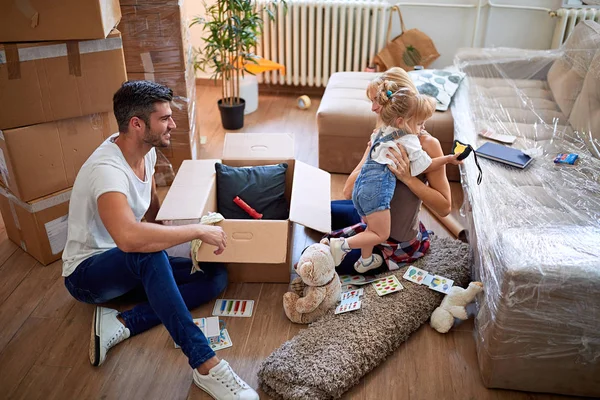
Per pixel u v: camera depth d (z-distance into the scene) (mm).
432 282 2133
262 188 2463
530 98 3092
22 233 2414
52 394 1819
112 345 1951
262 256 2068
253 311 2156
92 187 1839
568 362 1729
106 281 1926
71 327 2092
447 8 3963
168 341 2020
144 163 2084
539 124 2824
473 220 2244
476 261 2154
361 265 2164
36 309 2176
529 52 3424
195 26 4105
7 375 1888
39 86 2092
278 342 2016
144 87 1840
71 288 2006
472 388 1851
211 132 3617
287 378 1779
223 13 3396
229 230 2107
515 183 2318
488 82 3316
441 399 1810
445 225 2646
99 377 1879
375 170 1984
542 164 2457
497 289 1710
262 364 1838
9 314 2148
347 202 2555
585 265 1604
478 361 1931
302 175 2402
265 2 3779
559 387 1799
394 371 1908
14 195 2293
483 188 2264
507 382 1817
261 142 2654
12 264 2414
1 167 2258
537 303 1635
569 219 2008
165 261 1852
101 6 2064
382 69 4035
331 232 2297
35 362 1939
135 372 1897
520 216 2031
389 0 4000
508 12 3902
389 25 3975
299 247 2516
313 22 3922
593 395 1798
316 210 2201
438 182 2033
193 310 2154
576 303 1619
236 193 2447
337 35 4039
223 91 3613
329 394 1765
